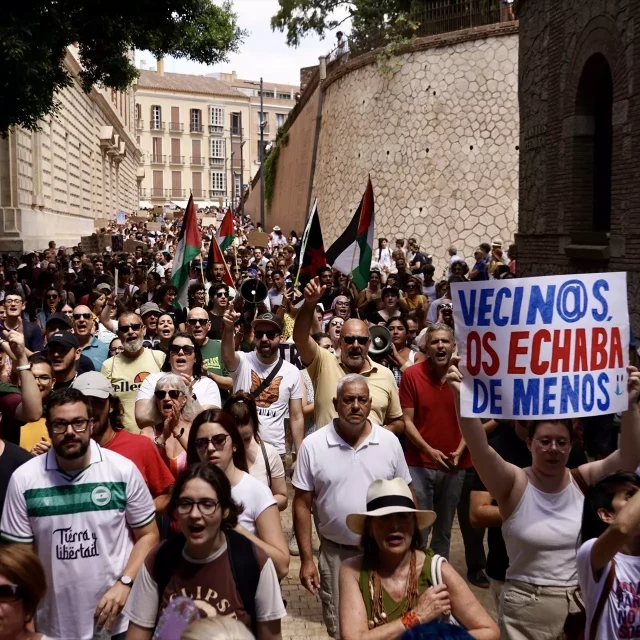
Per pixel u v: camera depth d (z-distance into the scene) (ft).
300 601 21.01
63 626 13.32
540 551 13.48
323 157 110.42
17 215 85.30
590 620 11.91
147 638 11.69
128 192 233.76
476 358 13.55
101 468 13.61
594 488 12.37
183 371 21.18
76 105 130.62
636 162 35.47
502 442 16.03
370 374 20.79
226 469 14.40
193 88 337.72
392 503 11.75
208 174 344.49
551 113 46.29
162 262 77.15
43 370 19.67
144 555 13.65
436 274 84.12
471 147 82.58
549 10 46.50
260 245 100.63
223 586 11.53
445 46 84.64
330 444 16.42
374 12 94.02
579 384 13.37
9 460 14.80
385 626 11.33
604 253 38.68
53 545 13.29
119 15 50.83
